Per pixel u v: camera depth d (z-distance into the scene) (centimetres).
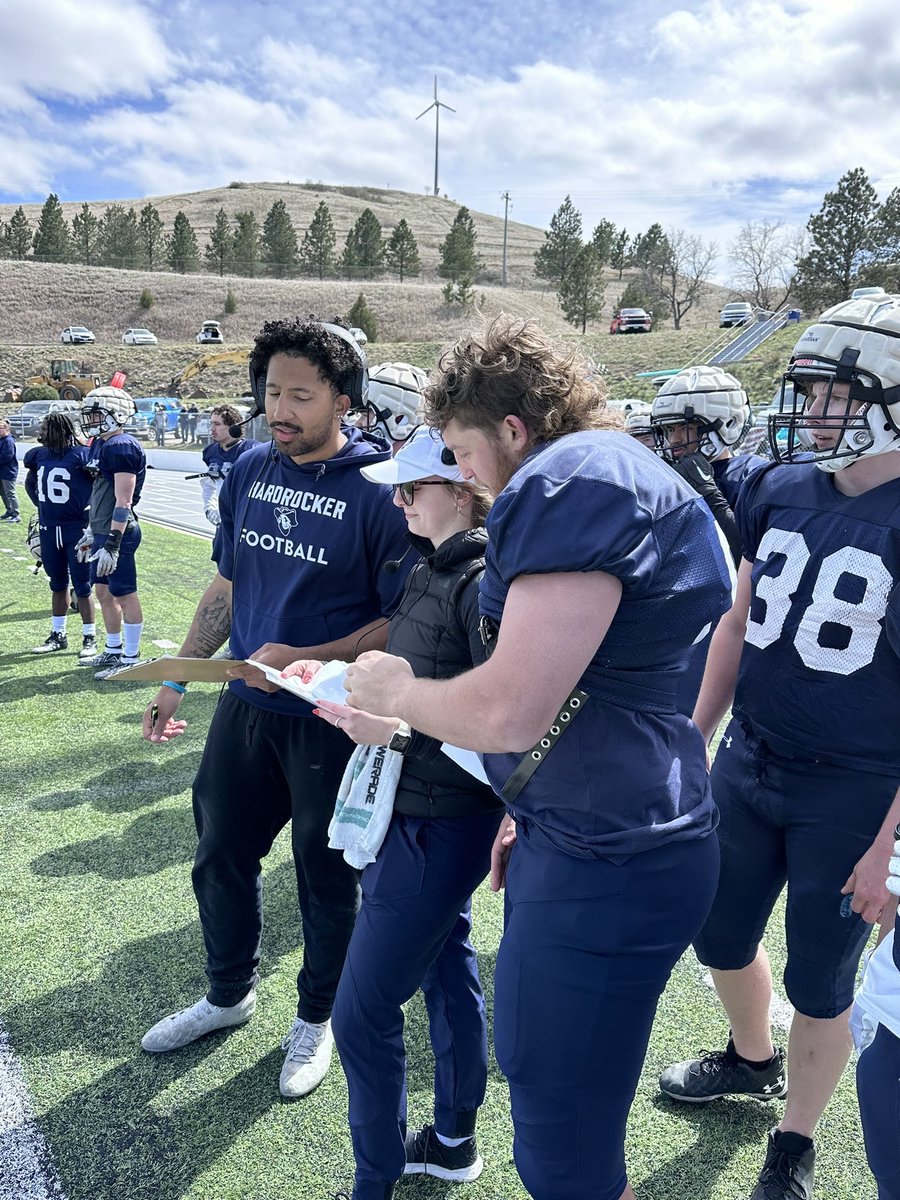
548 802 125
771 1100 221
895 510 165
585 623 109
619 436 125
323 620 212
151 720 233
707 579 123
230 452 693
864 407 160
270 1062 232
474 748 117
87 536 566
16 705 513
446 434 134
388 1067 172
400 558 208
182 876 327
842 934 175
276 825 227
